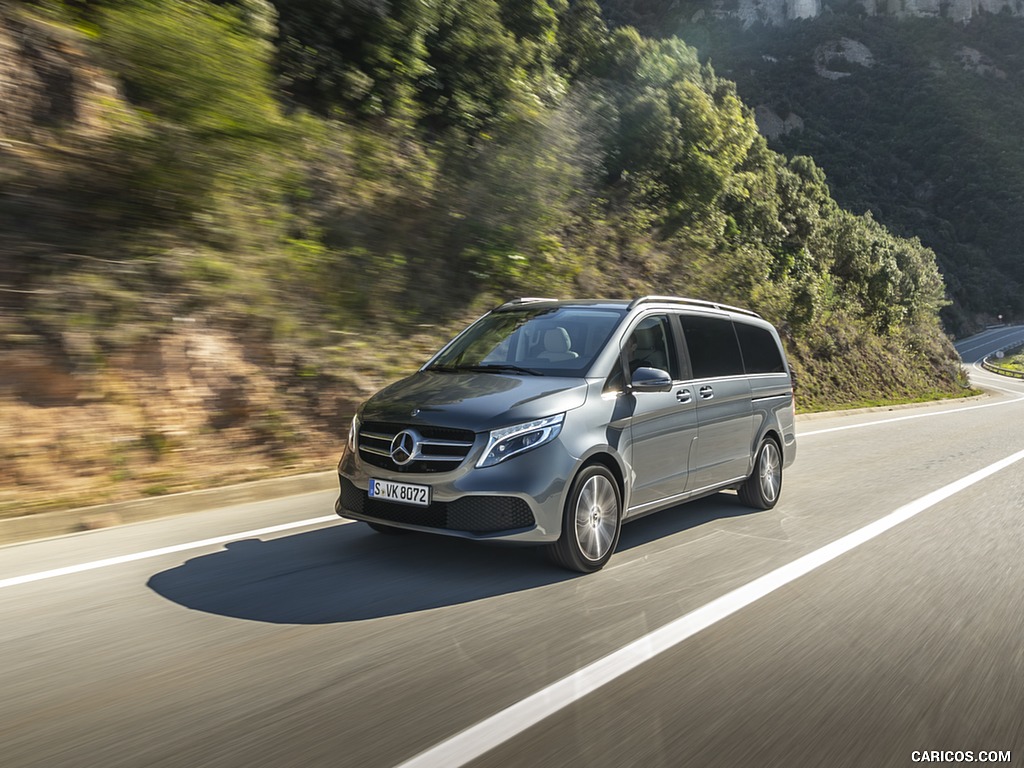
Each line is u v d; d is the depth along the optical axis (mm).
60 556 5324
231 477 7578
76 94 8305
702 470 6391
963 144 165375
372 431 5168
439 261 12711
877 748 3008
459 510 4750
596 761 2850
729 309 7348
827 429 16891
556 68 20891
